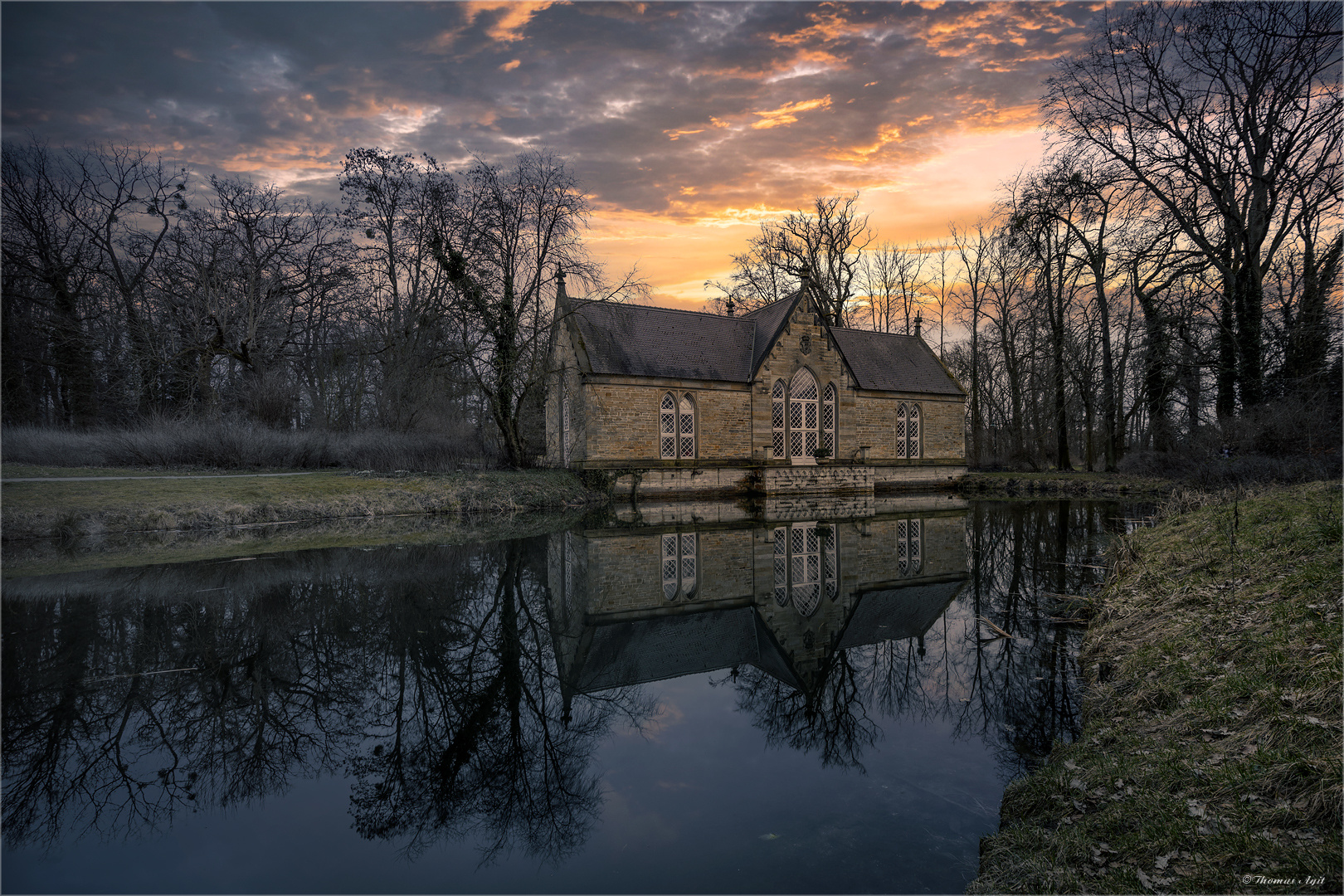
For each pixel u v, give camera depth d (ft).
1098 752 17.15
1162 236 91.66
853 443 114.52
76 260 123.03
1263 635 19.61
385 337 122.31
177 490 65.21
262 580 40.11
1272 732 14.35
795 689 25.40
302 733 21.52
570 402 101.76
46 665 26.43
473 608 35.73
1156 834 12.44
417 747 20.62
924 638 31.14
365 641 30.01
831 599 38.70
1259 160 85.92
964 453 130.21
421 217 108.17
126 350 121.90
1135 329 111.45
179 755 20.04
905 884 13.26
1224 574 27.20
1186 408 99.19
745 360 110.83
